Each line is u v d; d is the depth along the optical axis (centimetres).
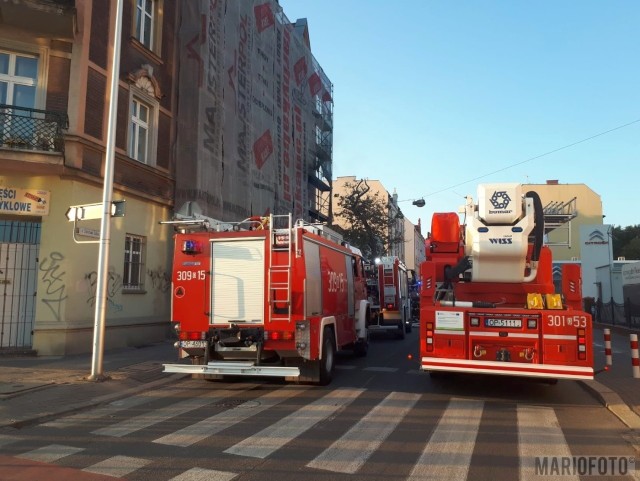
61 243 1205
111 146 963
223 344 901
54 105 1238
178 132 1666
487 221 876
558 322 775
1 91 1228
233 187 1914
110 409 753
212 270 917
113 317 1355
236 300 902
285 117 2556
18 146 1166
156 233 1568
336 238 1163
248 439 596
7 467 502
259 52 2238
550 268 889
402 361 1270
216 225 980
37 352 1166
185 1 1719
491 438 605
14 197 1178
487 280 893
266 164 2259
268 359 932
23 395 800
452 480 472
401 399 818
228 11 1898
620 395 831
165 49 1638
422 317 834
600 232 3875
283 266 884
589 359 759
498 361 792
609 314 2820
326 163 3434
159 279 1574
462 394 860
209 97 1731
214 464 512
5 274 1192
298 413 722
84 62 1258
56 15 1191
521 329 788
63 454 544
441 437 607
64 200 1216
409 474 487
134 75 1450
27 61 1259
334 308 1070
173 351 1310
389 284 1886
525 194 888
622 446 582
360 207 3447
